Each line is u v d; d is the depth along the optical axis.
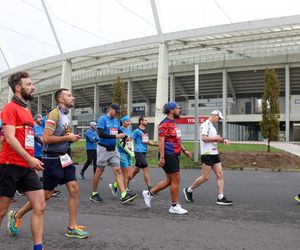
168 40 35.06
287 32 32.62
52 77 55.03
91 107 65.31
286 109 45.56
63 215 7.01
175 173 7.14
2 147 4.20
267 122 20.02
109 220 6.57
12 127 4.03
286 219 6.67
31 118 4.31
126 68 53.47
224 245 5.01
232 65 46.03
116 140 8.38
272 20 30.36
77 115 62.66
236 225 6.20
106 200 8.73
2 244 5.03
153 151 20.67
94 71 56.06
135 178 13.36
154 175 14.38
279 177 13.85
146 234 5.59
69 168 5.43
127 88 55.09
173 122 7.17
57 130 5.32
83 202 8.45
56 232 5.71
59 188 10.73
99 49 38.88
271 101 20.11
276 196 9.34
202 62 47.72
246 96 51.34
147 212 7.28
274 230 5.86
